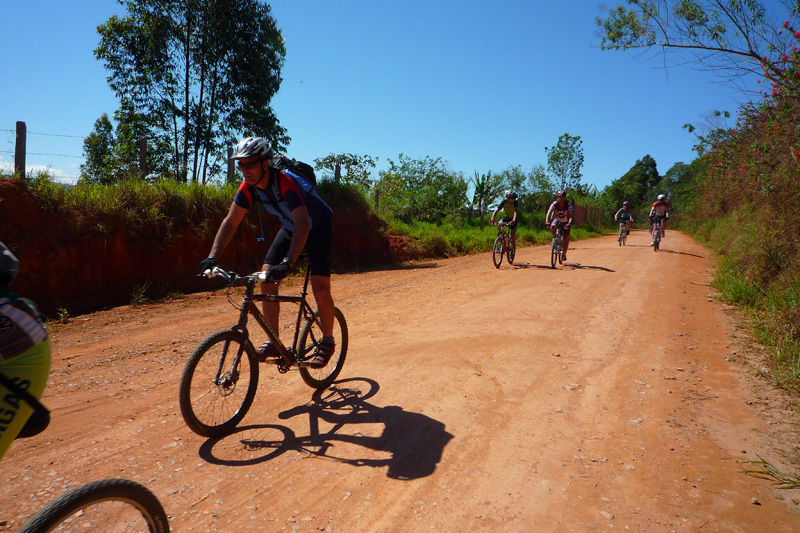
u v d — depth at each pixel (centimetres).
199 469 268
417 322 588
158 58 1994
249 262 949
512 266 1140
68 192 724
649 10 671
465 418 332
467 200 2838
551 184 3503
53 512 138
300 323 357
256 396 371
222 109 2175
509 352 469
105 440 300
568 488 251
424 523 223
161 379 406
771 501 240
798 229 662
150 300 726
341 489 250
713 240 1667
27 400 141
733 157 1227
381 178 1833
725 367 428
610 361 445
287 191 318
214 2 1988
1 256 143
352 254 1206
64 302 660
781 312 508
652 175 9638
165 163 2047
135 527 178
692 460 278
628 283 848
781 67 664
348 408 349
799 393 367
